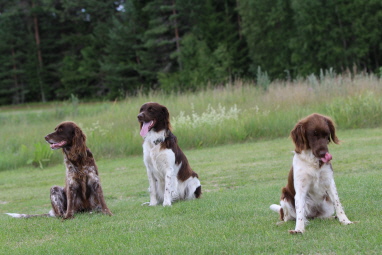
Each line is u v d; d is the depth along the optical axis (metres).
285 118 16.67
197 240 5.06
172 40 46.44
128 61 49.25
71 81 54.00
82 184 7.25
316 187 5.25
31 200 9.84
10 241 5.98
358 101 16.98
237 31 47.88
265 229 5.32
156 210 7.14
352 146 12.49
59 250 5.17
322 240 4.66
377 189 6.89
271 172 10.20
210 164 12.10
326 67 39.38
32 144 16.89
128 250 4.93
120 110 20.66
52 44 58.47
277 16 41.00
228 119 16.95
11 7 55.84
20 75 56.88
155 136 7.74
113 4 55.66
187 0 44.41
